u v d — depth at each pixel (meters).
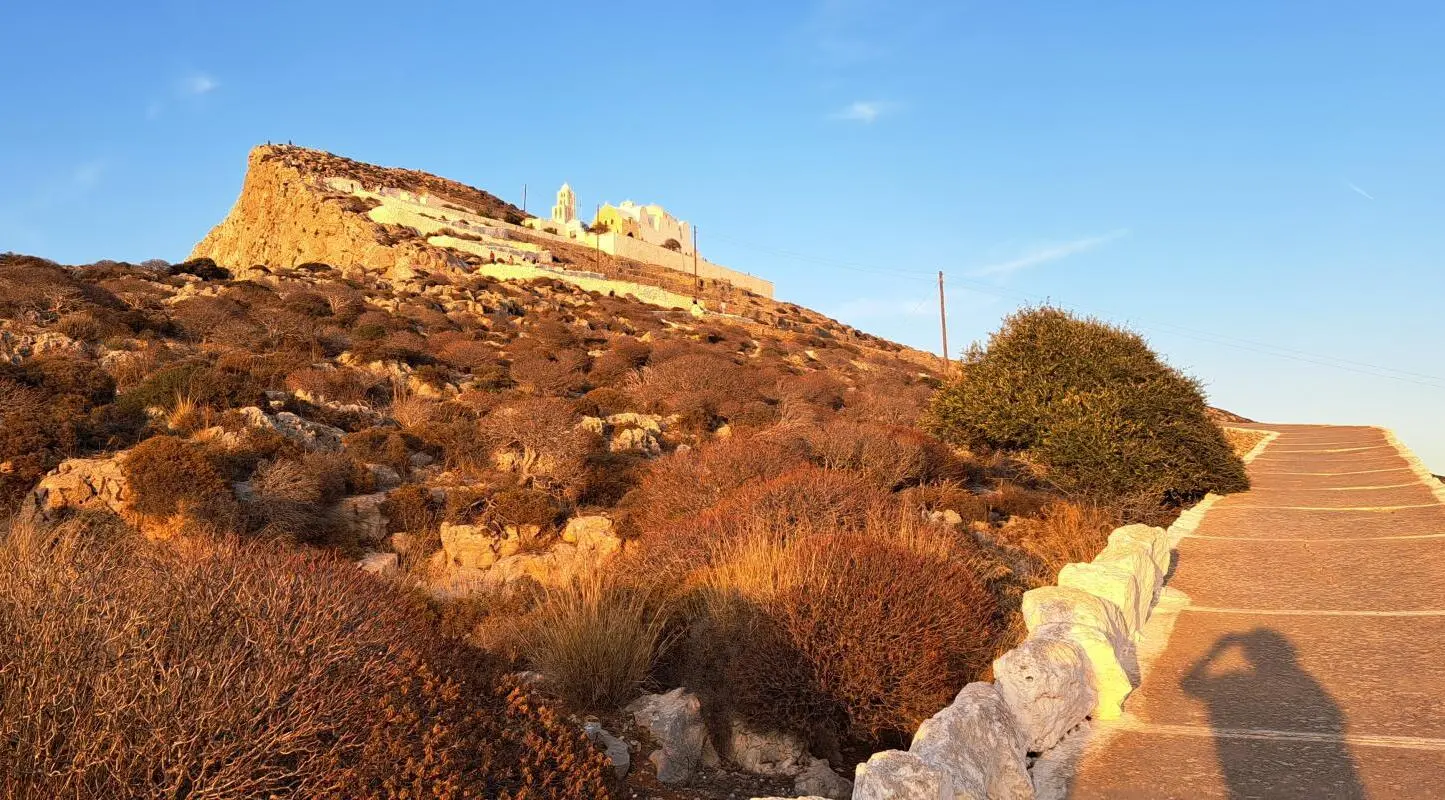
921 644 7.12
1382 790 4.36
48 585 4.29
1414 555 10.27
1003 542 14.29
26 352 24.67
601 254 98.81
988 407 20.61
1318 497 16.53
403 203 90.00
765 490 12.47
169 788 3.70
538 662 7.76
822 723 7.01
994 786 4.39
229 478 16.41
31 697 3.75
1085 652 5.72
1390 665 6.34
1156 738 5.22
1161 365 20.67
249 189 98.50
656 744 6.63
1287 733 5.18
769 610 7.38
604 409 27.86
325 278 54.97
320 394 25.02
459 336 39.59
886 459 17.56
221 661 4.08
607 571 11.32
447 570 15.71
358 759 4.30
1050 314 21.75
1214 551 11.36
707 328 55.06
